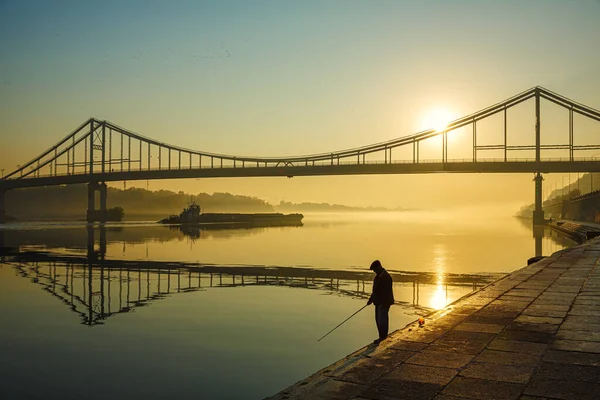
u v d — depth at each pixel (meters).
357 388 7.27
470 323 11.34
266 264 42.97
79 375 14.38
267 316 22.09
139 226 132.62
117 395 12.81
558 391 7.00
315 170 144.38
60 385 13.59
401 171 139.00
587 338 9.90
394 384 7.41
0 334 19.12
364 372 7.98
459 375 7.77
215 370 14.70
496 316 12.09
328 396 6.98
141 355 16.27
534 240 71.94
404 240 73.69
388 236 84.38
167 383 13.66
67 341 18.11
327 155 144.88
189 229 113.94
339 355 16.05
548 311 12.63
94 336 18.77
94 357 16.08
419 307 23.69
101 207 173.62
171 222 156.88
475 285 30.58
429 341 9.80
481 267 39.72
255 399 12.50
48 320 21.67
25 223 161.75
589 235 51.56
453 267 39.66
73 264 44.00
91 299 26.84
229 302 25.66
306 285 31.38
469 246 61.41
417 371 8.00
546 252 52.53
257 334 18.78
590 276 19.12
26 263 45.03
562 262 24.50
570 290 15.91
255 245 65.06
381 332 12.95
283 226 132.50
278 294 28.14
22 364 15.44
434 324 11.27
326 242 69.94
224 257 49.06
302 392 7.17
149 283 32.53
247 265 42.34
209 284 31.94
